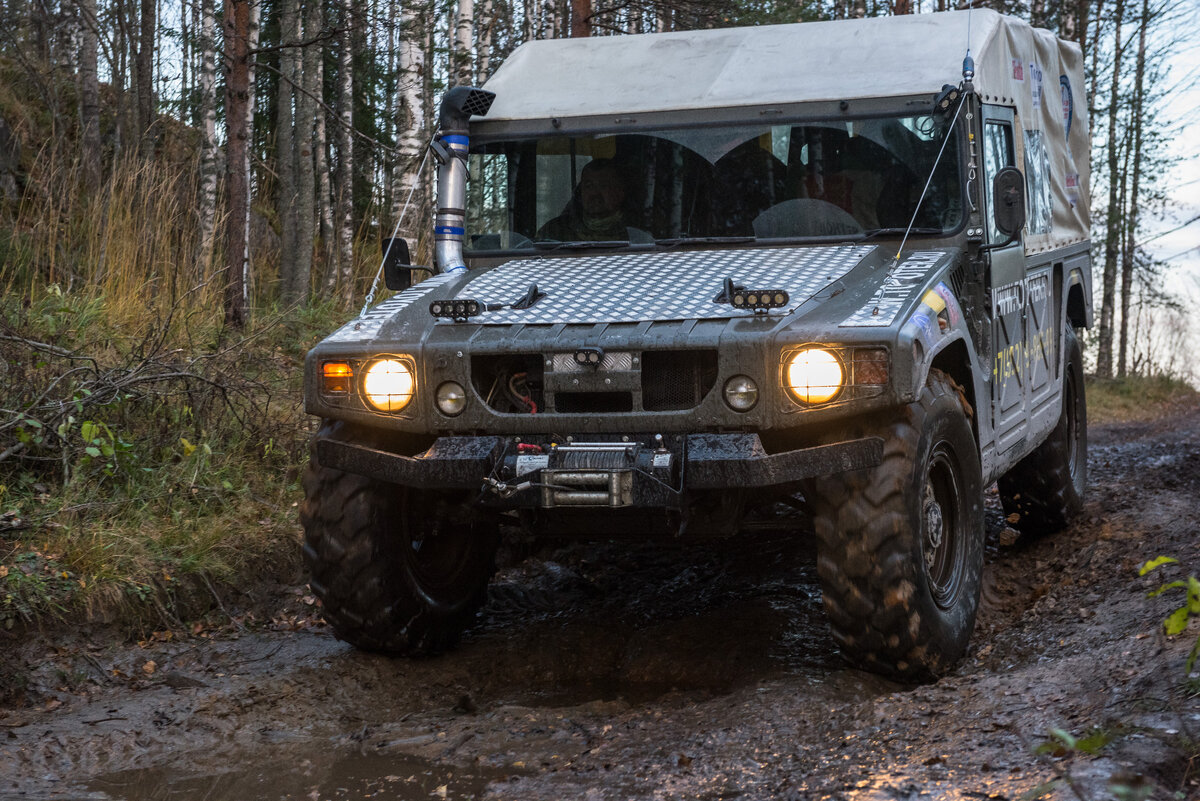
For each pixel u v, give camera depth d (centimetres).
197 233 1005
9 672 454
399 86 1150
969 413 474
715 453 399
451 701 457
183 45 1567
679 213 519
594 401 425
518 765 365
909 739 338
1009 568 638
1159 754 285
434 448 422
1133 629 419
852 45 534
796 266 464
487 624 554
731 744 360
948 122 493
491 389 431
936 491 454
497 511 479
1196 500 674
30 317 747
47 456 596
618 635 521
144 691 457
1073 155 732
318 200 1491
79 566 514
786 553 641
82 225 947
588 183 532
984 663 450
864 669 430
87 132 1167
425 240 1140
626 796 325
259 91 1521
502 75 566
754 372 400
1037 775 288
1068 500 664
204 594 541
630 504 396
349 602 461
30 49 1390
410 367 429
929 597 414
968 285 493
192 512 600
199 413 675
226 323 876
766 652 485
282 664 484
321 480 461
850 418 419
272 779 366
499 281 488
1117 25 2194
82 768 379
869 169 500
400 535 470
